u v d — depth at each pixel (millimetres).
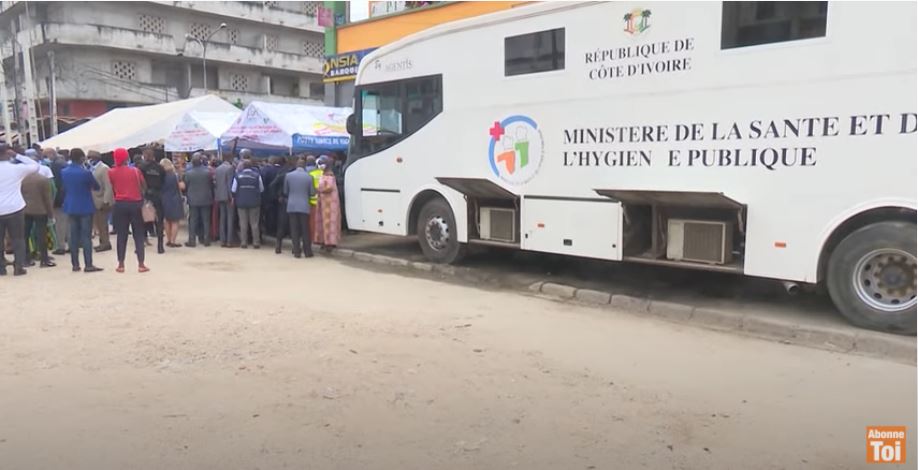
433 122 9625
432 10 16438
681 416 4289
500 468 3551
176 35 48469
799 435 4012
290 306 7188
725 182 6699
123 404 4363
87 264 9516
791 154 6258
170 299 7492
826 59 5988
